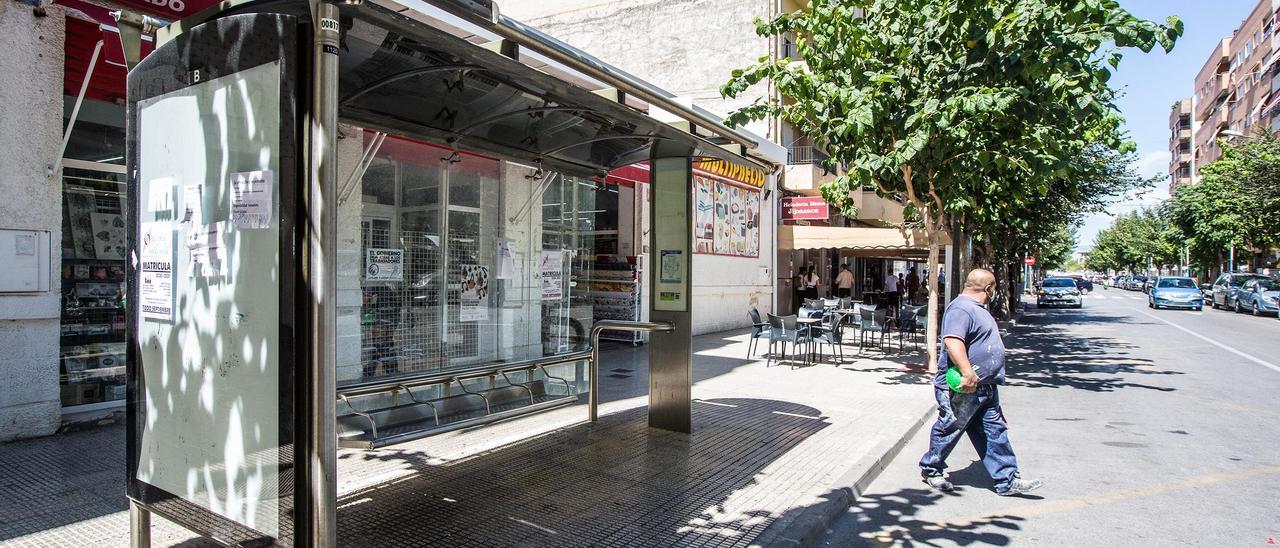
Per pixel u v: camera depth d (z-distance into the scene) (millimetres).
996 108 7969
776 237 20500
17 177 5664
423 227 7238
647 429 6758
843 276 21906
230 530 2955
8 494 4508
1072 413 8508
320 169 2678
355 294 6586
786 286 22719
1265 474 5941
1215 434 7402
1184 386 10539
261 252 2816
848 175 9758
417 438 5176
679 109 4844
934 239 10992
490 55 3418
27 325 5766
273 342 2783
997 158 9203
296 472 2744
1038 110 8641
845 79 9406
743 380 10156
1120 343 16922
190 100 3080
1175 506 5137
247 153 2855
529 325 8406
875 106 8766
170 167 3188
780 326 11578
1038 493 5422
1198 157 75250
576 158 6957
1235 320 25375
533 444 6156
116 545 3766
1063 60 8328
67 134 5875
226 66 2922
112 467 5086
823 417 7582
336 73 2703
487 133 6082
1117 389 10266
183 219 3127
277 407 2771
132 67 3441
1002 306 25906
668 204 6633
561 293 8867
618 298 14328
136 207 3377
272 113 2760
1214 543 4441
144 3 5270
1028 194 12555
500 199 8055
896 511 5004
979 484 5672
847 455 6055
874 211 23703
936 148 9156
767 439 6512
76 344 6340
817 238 17750
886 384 9883
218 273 2973
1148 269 82375
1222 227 34719
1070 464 6246
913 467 6141
